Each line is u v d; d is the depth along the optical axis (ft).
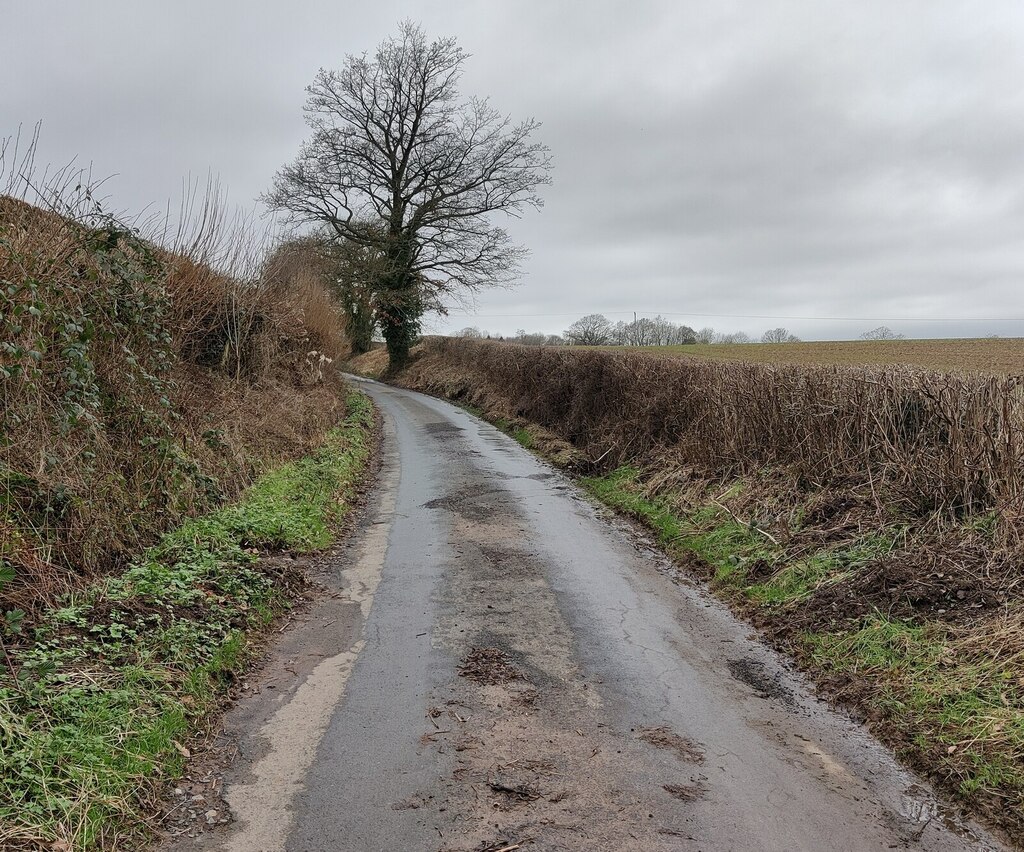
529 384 69.21
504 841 10.36
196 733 13.11
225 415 33.27
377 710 14.32
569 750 12.93
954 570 17.75
